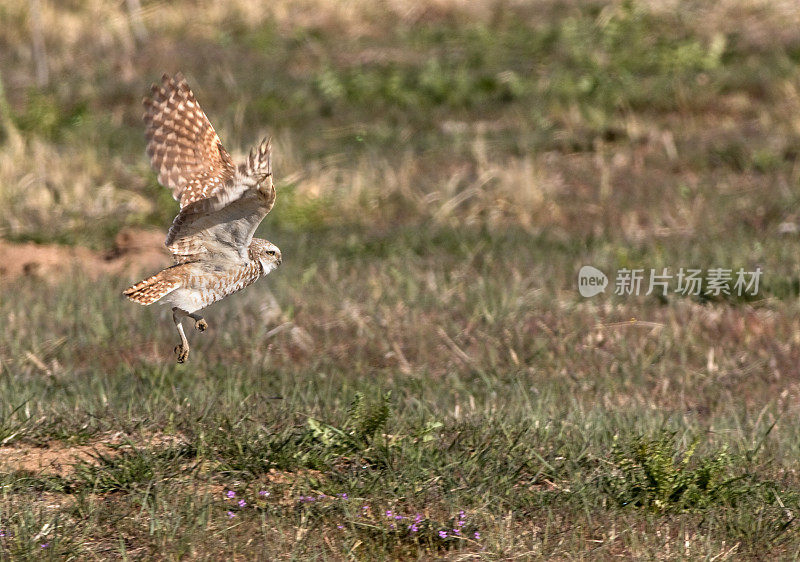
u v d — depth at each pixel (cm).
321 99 2908
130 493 945
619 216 2052
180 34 3556
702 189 2144
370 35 3453
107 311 1602
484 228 1989
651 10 3272
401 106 2850
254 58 3288
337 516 921
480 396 1306
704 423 1233
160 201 2123
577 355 1445
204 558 852
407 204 2153
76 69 3266
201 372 1367
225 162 912
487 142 2486
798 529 930
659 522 937
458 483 981
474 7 3553
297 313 1584
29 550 845
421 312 1584
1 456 1034
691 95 2695
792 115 2553
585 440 1090
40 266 1836
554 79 2844
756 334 1518
